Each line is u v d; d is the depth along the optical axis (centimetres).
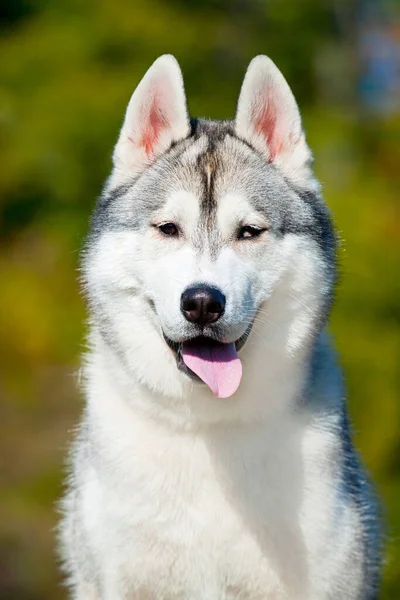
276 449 890
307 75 2956
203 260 865
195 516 885
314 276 905
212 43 2850
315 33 2988
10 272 2684
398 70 3391
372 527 973
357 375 2108
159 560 894
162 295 862
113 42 2806
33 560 2112
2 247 2753
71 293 2616
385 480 2059
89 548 911
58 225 2670
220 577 897
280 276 893
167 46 2808
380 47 3425
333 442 902
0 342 2600
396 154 2659
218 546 888
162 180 910
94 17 2858
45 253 2698
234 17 2997
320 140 2597
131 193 923
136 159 948
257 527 884
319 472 891
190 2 3002
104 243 916
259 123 945
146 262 888
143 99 941
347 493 912
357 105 3061
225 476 887
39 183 2697
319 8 3003
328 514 887
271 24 2961
